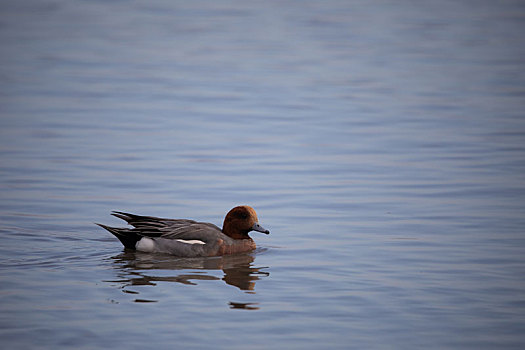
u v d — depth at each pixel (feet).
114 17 175.22
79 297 36.55
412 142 74.23
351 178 62.13
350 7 191.72
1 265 41.55
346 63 123.44
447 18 171.83
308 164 66.59
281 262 43.01
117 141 74.74
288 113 88.89
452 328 33.47
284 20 172.45
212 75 114.01
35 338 31.71
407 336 32.63
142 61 125.59
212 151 71.20
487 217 51.24
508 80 106.63
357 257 43.52
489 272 40.63
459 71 114.62
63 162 66.54
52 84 105.40
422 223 50.24
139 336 32.17
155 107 91.86
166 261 43.62
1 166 64.90
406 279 39.58
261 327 33.35
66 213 52.60
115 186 59.41
